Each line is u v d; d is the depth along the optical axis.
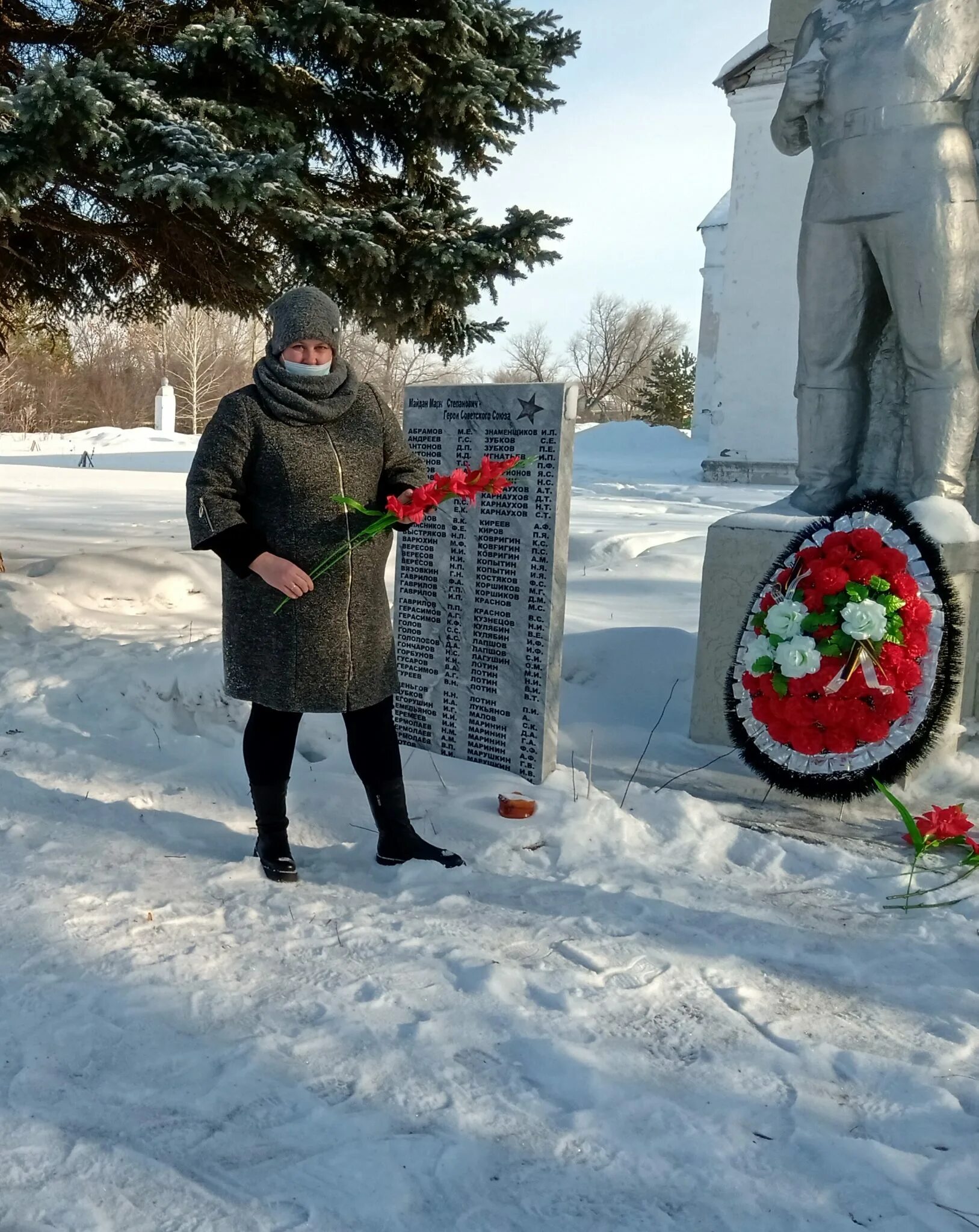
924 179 4.32
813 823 4.00
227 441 3.12
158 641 6.16
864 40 4.43
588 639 6.01
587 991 2.67
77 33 6.72
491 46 6.80
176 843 3.59
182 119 5.70
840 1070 2.36
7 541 10.67
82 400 57.94
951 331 4.42
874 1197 1.95
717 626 4.82
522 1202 1.90
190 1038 2.39
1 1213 1.82
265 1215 1.84
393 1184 1.92
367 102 6.77
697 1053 2.42
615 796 4.09
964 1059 2.43
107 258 7.77
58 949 2.77
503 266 6.75
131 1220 1.81
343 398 3.26
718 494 21.36
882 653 3.83
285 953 2.82
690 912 3.19
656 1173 1.99
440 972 2.73
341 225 6.27
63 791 4.03
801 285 4.83
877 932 3.10
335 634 3.25
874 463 4.93
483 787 4.14
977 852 3.45
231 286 7.34
